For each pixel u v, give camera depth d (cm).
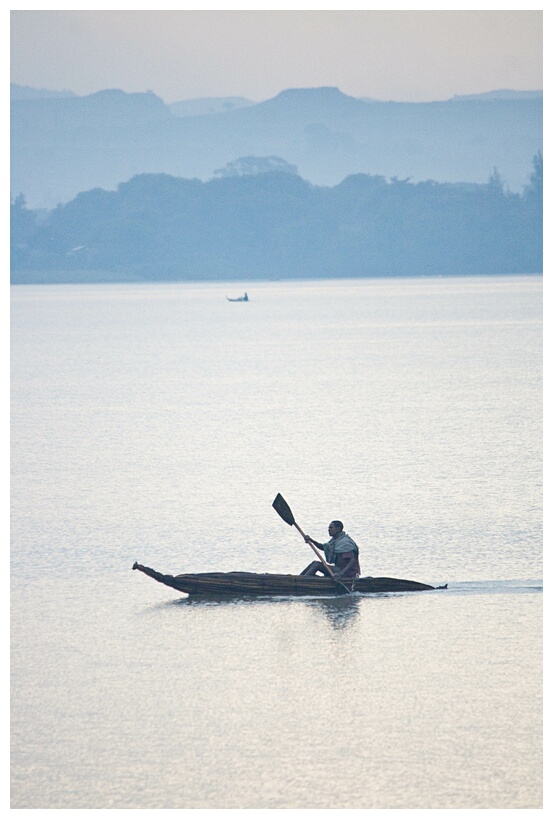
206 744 5097
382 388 19338
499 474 10925
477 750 5003
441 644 6216
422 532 8681
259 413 16138
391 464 11550
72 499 10262
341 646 6222
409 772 4834
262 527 9000
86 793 4731
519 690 5584
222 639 6381
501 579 7412
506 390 18638
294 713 5372
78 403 18062
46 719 5372
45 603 7106
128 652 6197
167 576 7081
